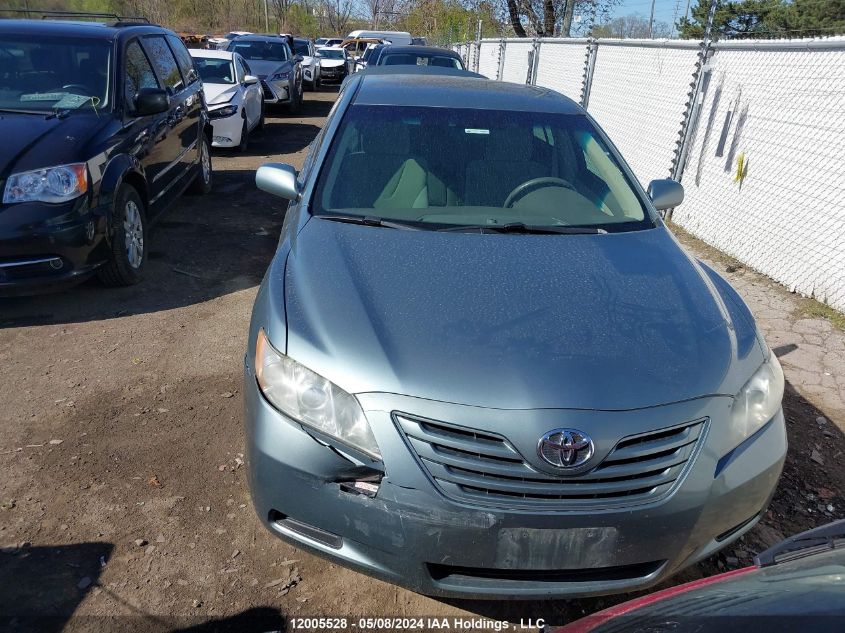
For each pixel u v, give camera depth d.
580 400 2.04
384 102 3.68
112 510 2.79
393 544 2.04
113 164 4.69
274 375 2.24
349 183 3.24
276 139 12.11
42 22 5.59
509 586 2.07
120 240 4.80
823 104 5.34
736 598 1.50
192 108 7.05
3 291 4.20
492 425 2.00
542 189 3.31
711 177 6.86
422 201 3.21
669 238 3.14
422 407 2.03
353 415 2.08
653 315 2.43
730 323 2.53
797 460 3.42
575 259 2.78
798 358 4.51
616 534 2.02
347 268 2.58
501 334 2.25
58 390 3.66
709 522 2.12
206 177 7.85
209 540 2.66
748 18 17.23
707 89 6.93
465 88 3.97
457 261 2.68
